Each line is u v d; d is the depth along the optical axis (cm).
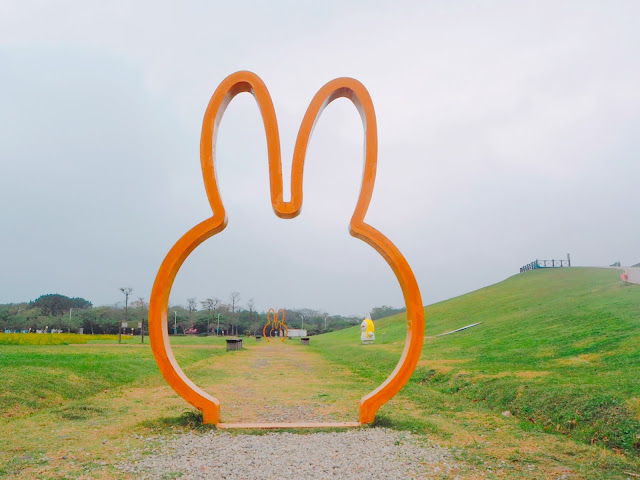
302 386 1622
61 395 1288
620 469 704
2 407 1088
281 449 775
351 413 1127
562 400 1041
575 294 3506
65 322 8706
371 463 705
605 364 1413
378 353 2642
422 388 1552
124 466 690
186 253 953
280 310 5028
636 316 2114
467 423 1025
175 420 981
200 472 664
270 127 948
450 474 671
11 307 10250
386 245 972
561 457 764
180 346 3888
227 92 964
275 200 936
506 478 660
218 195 948
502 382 1338
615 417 884
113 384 1573
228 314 9562
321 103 964
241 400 1316
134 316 8531
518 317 3102
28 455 751
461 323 3759
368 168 980
